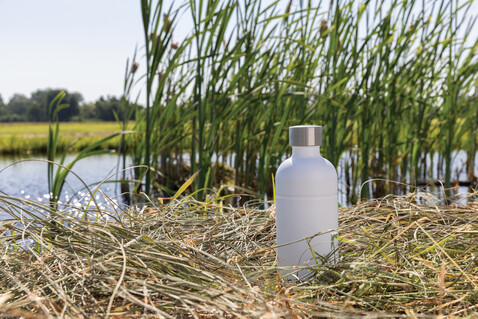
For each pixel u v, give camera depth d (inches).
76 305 27.7
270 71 90.7
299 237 37.0
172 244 39.0
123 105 102.5
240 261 39.3
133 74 99.5
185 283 29.5
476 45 108.2
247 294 29.4
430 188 120.9
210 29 82.3
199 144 85.2
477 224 43.4
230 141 123.3
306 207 36.8
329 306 27.0
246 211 57.2
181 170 143.1
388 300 31.2
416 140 115.9
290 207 37.1
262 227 50.0
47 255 38.4
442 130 119.1
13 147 269.4
